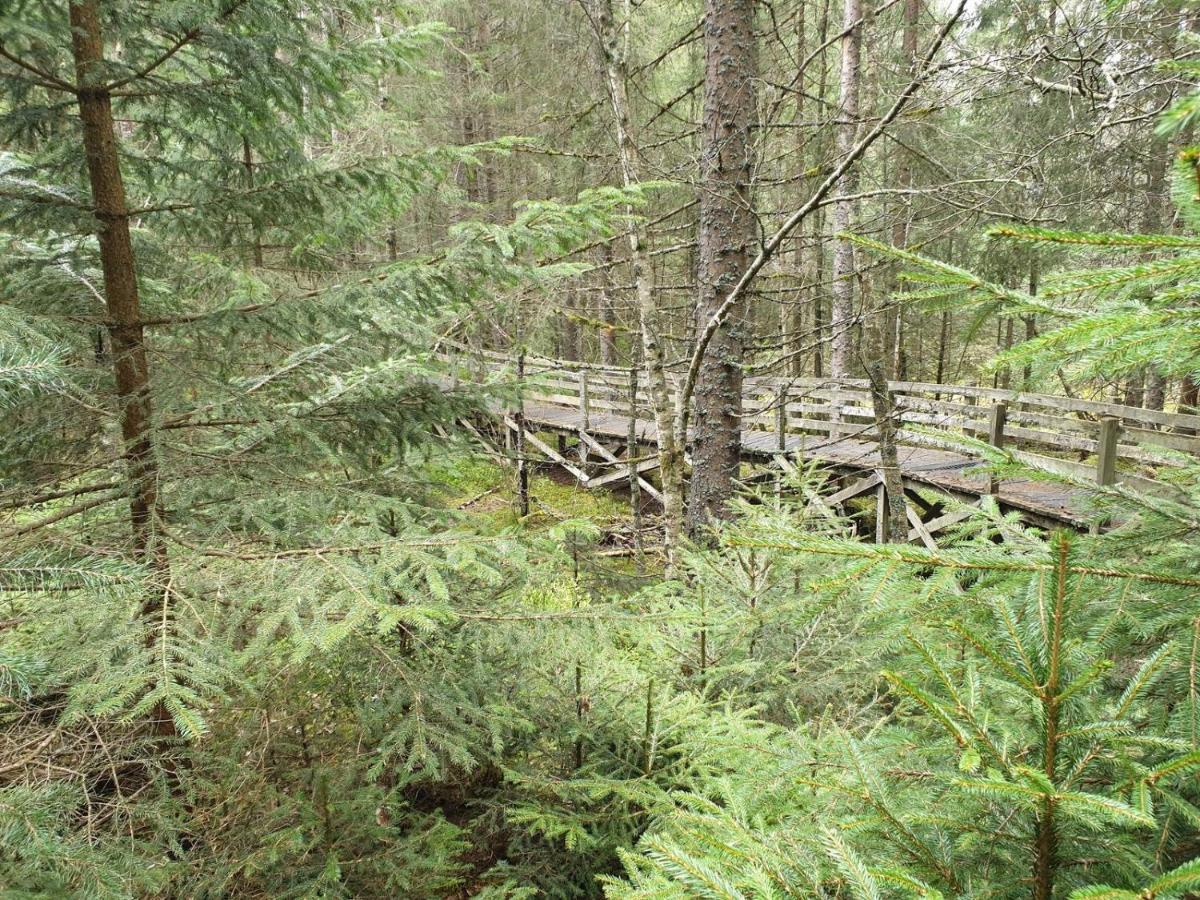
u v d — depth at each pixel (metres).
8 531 2.28
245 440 3.15
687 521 6.13
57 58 2.55
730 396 5.66
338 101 3.02
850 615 3.60
